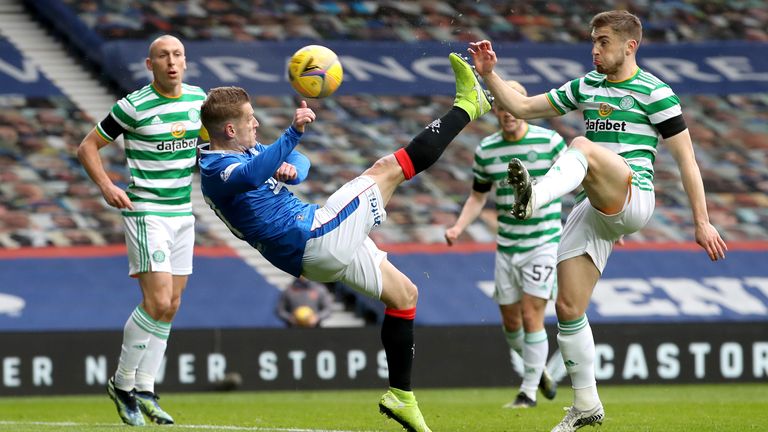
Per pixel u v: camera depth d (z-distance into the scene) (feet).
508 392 84.89
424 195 116.78
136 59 122.52
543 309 65.92
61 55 125.08
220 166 39.88
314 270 40.55
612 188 39.58
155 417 51.65
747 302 103.40
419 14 132.26
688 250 110.11
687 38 133.59
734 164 122.52
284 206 40.19
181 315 99.30
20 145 118.11
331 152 120.06
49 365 84.53
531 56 128.67
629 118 41.70
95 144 50.60
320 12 131.44
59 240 108.68
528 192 37.55
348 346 87.56
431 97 126.21
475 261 107.55
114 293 102.58
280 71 125.39
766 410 61.57
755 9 137.18
